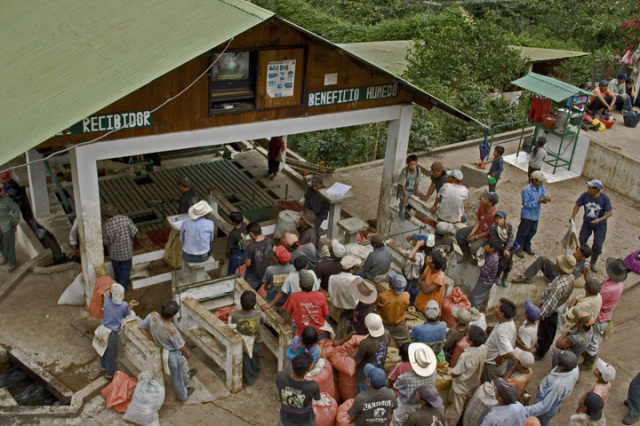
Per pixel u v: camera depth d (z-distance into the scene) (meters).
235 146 17.22
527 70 26.25
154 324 7.72
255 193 14.02
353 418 6.86
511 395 6.59
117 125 8.78
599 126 16.84
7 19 11.77
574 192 14.64
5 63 9.95
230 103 9.82
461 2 35.22
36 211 12.70
